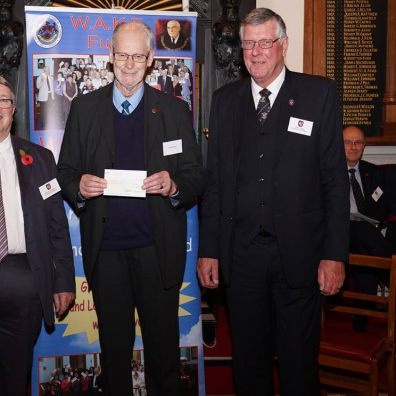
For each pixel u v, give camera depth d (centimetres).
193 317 296
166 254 244
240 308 238
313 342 233
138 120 242
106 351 252
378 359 269
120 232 242
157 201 241
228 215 235
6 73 338
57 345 289
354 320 302
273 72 223
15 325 229
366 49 406
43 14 284
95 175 240
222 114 241
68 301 250
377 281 361
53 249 249
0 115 222
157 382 258
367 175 396
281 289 232
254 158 227
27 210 229
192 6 356
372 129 414
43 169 241
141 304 251
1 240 224
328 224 226
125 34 230
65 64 286
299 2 397
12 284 225
